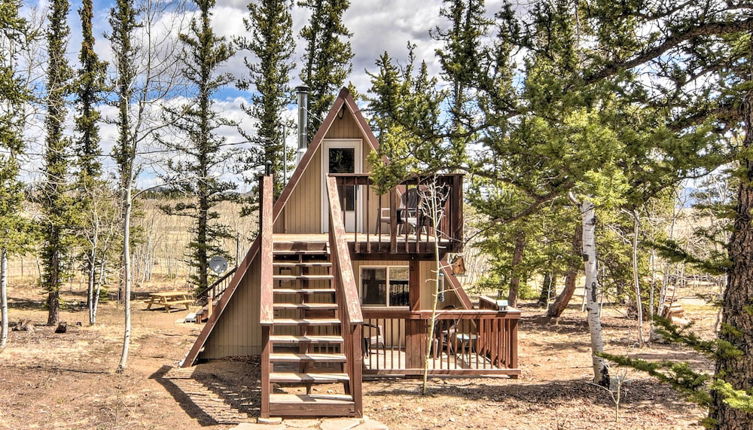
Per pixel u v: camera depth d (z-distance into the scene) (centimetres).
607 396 977
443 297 1409
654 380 1117
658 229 1631
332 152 1477
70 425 782
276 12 2852
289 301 1327
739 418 532
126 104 1184
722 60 655
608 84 609
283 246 1168
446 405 915
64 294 3278
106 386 1009
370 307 1419
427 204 1052
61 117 1538
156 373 1144
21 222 1458
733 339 545
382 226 1429
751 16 598
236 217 4538
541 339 1748
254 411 867
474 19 2586
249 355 1364
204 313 2086
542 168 741
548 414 863
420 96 793
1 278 1399
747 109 555
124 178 1568
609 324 2117
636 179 625
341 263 922
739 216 546
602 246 1853
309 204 1467
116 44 1229
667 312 1933
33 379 1027
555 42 718
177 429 776
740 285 541
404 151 859
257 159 2861
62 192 1961
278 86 2914
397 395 985
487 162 802
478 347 1172
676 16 629
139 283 3950
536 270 2100
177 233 5456
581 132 611
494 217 915
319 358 862
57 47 2122
